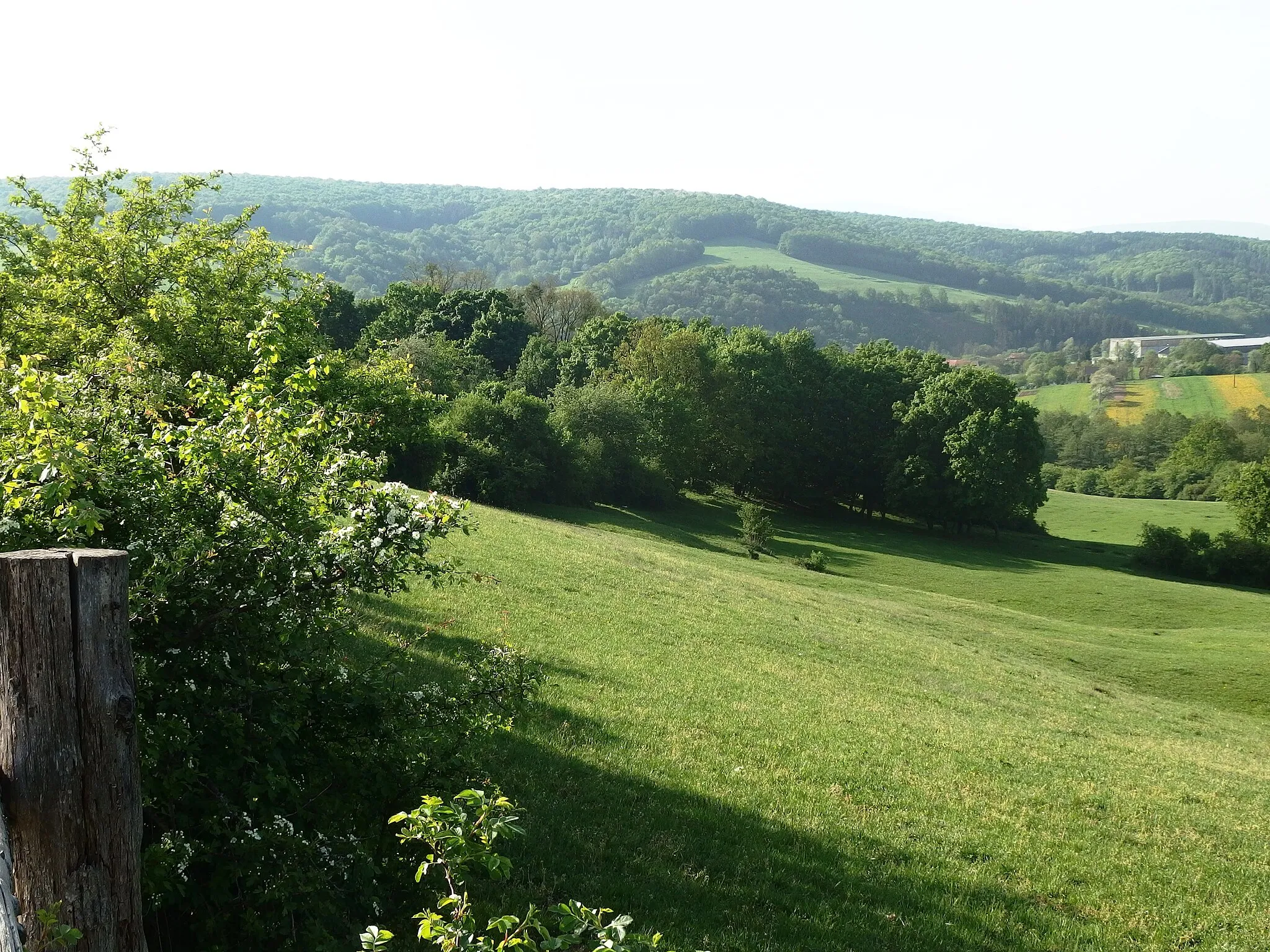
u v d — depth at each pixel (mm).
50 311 22219
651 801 13430
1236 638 57375
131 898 3990
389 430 26062
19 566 3654
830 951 9992
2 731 3680
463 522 7270
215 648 6555
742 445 96188
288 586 6727
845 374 102375
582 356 110812
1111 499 130375
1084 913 12906
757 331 106500
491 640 21875
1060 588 74312
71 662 3762
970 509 93125
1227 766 27328
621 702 19297
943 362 103625
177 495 6484
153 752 5633
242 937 6023
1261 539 85875
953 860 13883
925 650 37312
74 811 3779
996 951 10992
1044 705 31625
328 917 6234
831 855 13000
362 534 7055
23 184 25094
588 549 43312
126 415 7273
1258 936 13109
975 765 20234
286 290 26734
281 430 7395
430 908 7477
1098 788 20266
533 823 11492
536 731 15445
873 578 72688
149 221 25875
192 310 22234
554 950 4090
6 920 3016
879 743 20578
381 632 19359
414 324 117125
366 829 7238
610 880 10398
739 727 19422
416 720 7645
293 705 6746
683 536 74812
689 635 29516
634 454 86938
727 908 10492
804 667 28719
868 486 101188
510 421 75812
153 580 6094
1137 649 52219
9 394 6520
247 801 6215
